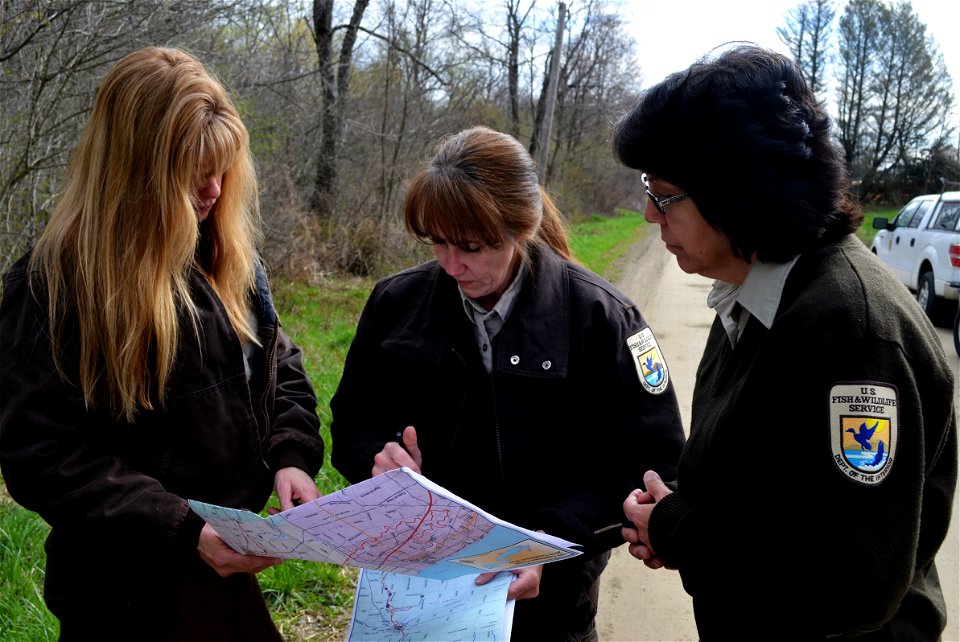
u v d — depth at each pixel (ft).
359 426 6.30
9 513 10.66
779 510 3.92
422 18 40.42
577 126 89.15
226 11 22.20
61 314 4.66
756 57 4.21
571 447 5.86
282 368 6.36
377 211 37.83
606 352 5.71
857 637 4.10
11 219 17.62
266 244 30.12
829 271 4.00
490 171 5.12
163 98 4.72
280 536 4.35
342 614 9.64
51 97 17.24
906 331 3.80
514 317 5.66
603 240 64.95
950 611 10.33
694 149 4.13
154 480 4.87
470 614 4.86
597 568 6.04
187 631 5.24
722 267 4.53
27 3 15.23
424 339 5.83
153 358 4.85
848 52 140.46
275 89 32.12
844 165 4.18
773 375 3.99
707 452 4.35
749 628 4.20
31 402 4.59
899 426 3.63
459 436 5.87
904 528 3.61
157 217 4.71
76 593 5.02
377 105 42.34
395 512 4.14
